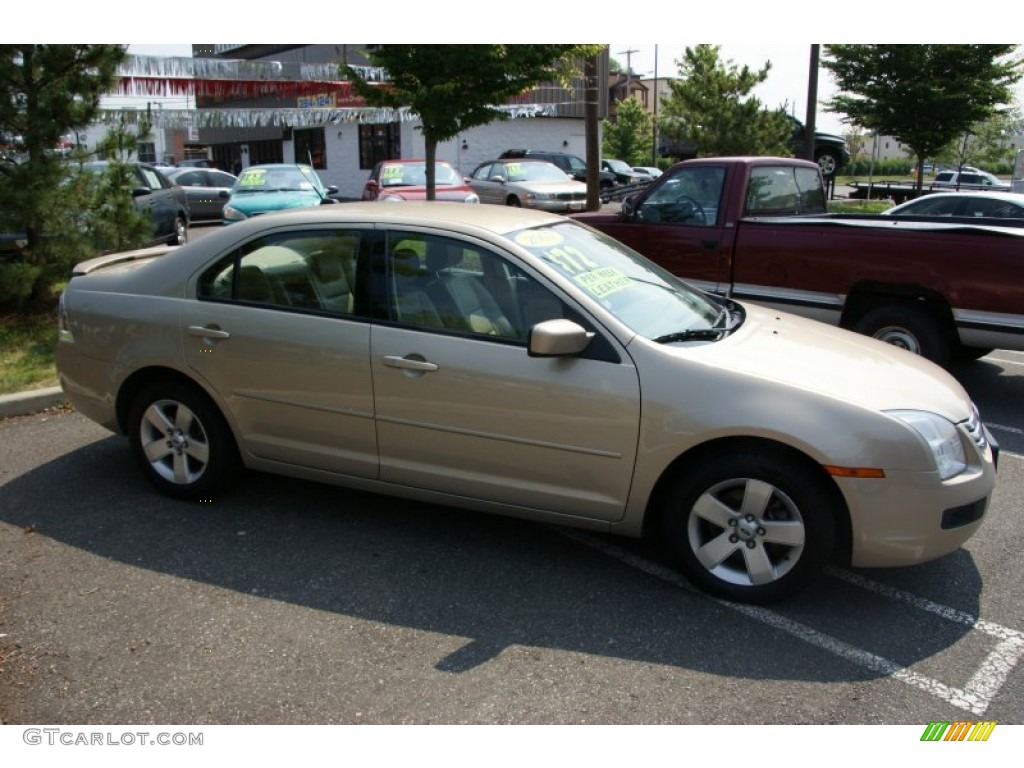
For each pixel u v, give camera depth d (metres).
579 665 3.28
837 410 3.45
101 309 4.70
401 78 9.98
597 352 3.72
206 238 4.55
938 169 44.25
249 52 36.53
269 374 4.29
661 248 7.87
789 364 3.73
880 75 19.34
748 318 4.43
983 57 18.53
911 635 3.50
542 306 3.84
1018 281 6.06
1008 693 3.14
